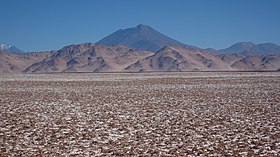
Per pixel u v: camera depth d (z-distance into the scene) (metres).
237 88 46.66
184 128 20.31
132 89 47.34
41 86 54.31
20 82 63.81
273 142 16.84
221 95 38.03
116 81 64.94
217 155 14.76
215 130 19.66
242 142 16.86
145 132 19.33
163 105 30.42
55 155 14.93
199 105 30.19
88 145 16.59
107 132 19.38
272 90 43.28
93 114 25.72
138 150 15.61
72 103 32.44
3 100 35.09
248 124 21.27
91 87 51.72
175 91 43.53
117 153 15.13
